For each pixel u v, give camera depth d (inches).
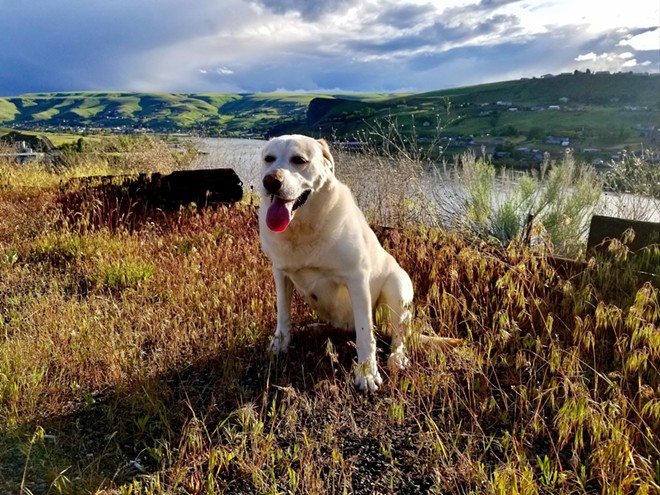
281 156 50.5
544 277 65.9
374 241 57.9
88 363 53.2
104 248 91.6
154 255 90.3
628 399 43.8
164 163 180.7
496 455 40.1
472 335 60.7
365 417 46.6
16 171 167.6
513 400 49.1
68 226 104.2
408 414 46.4
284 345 57.7
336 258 52.2
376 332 63.0
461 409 47.6
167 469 38.5
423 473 38.8
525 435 43.0
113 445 41.8
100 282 76.8
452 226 105.4
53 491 35.4
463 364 51.8
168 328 61.5
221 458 38.0
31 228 106.2
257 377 53.8
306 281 55.5
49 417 45.0
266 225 52.1
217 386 51.0
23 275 80.8
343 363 56.7
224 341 59.4
